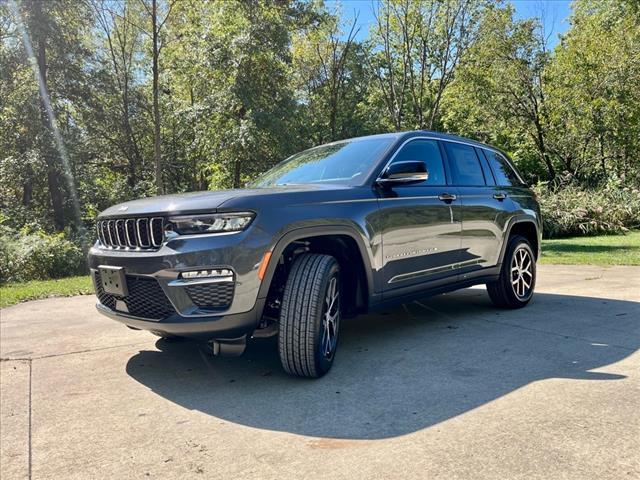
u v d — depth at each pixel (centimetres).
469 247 448
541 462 203
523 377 304
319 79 2731
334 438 232
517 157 2586
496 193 493
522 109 2336
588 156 2458
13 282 1037
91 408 279
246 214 287
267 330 317
